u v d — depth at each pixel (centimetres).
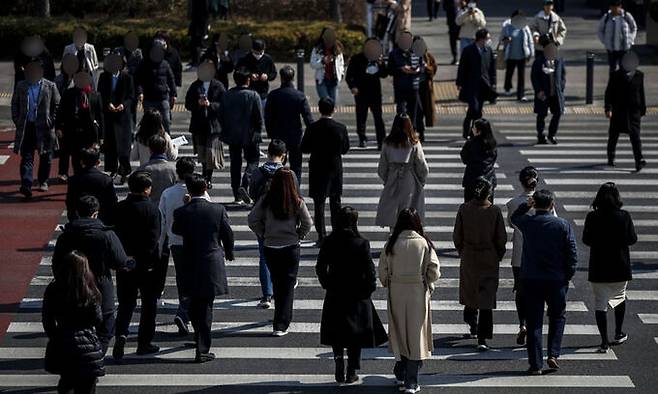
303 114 4194
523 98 6531
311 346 3041
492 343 3070
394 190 3725
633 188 4653
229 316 3256
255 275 3612
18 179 4812
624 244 2961
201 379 2809
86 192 3170
